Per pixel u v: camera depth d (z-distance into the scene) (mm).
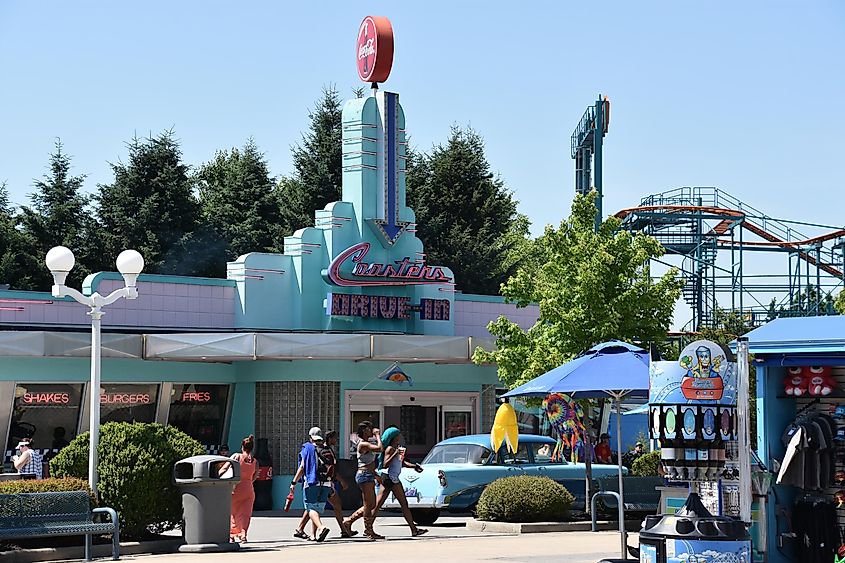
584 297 31219
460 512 28047
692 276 56625
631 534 22656
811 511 16719
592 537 22062
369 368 33750
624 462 34969
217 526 19859
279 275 35312
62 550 18656
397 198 36750
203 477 19656
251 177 61438
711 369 14500
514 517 23953
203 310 34219
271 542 21484
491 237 62969
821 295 58750
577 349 31141
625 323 31141
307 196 59625
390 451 22625
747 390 14062
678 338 39594
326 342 31797
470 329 39156
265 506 32250
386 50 36719
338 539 22188
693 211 55781
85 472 20234
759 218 57125
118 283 32812
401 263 36438
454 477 26016
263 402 33469
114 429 20219
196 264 57406
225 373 33625
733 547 13281
